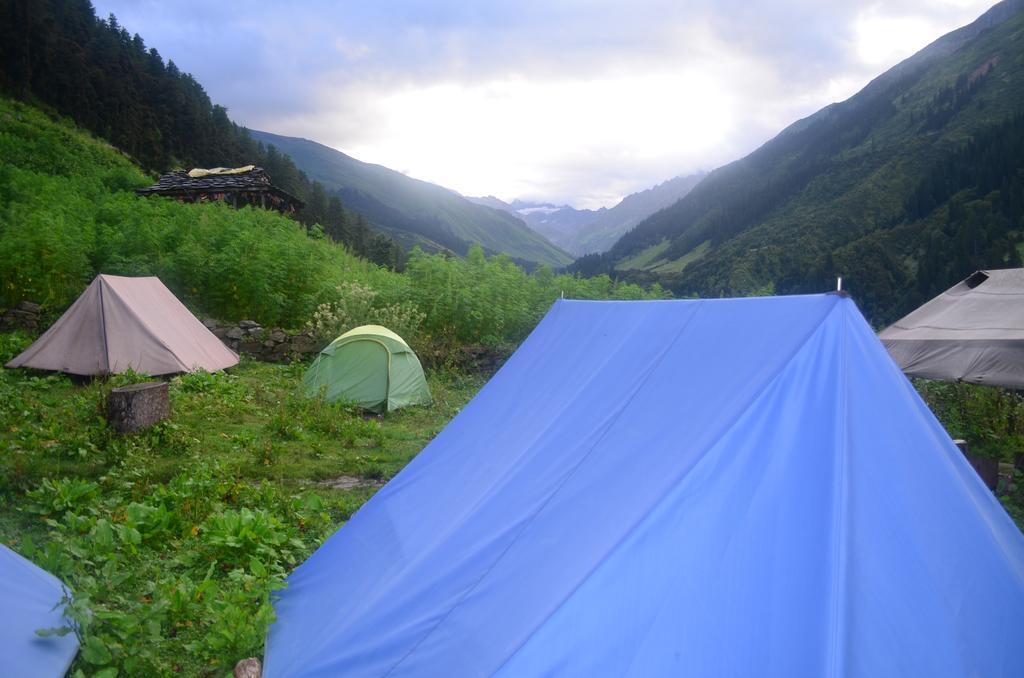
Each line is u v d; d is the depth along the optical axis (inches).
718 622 96.3
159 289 454.3
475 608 115.4
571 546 113.0
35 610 136.9
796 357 121.6
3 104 2420.0
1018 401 394.6
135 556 188.5
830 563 100.0
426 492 172.9
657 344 158.9
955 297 429.1
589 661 95.7
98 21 4072.3
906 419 121.2
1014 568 114.0
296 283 580.7
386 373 410.6
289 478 274.4
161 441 286.4
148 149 3107.8
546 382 183.8
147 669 141.7
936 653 97.0
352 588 152.7
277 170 3959.2
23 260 514.3
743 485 108.8
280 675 132.3
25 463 241.6
